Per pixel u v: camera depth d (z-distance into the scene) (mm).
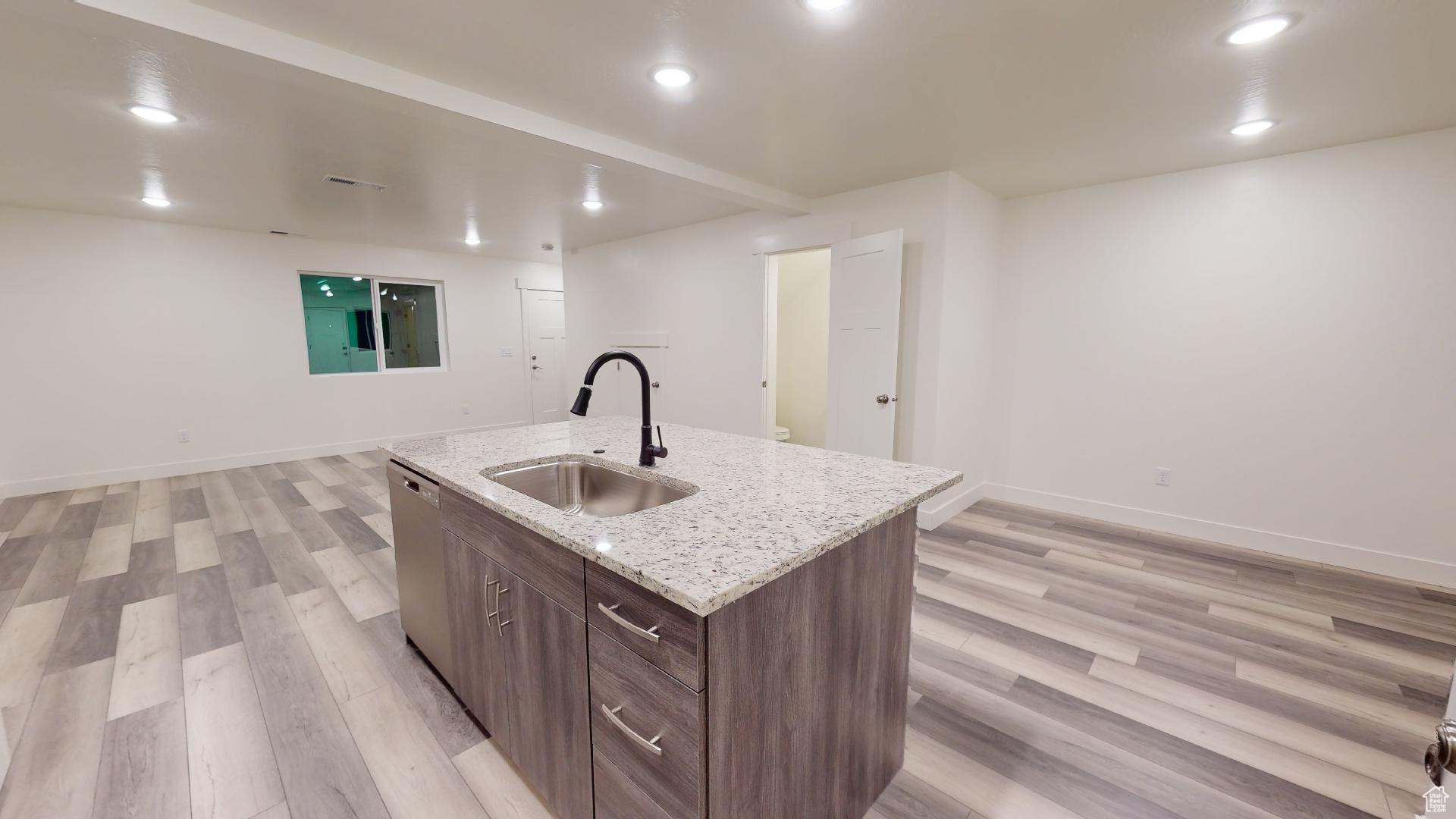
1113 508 3666
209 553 3131
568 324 6227
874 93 2240
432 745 1708
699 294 4738
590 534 1162
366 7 1668
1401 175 2697
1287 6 1637
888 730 1541
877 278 3430
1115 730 1781
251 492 4297
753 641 1046
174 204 3984
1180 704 1898
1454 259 2615
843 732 1352
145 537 3369
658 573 968
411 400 6152
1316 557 3031
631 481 1774
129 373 4562
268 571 2898
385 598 2621
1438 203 2629
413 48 1906
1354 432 2904
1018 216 3896
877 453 3512
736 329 4480
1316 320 2955
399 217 4414
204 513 3797
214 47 1709
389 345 6082
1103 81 2137
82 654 2160
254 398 5160
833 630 1264
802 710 1200
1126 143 2793
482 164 3061
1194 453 3367
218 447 5000
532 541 1348
